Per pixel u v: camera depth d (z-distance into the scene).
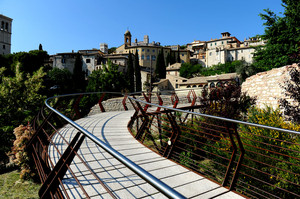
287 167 5.88
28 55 62.94
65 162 2.63
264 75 13.38
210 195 3.19
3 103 19.05
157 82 59.66
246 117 11.23
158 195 3.03
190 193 3.22
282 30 19.95
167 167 4.21
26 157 7.28
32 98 19.77
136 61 57.59
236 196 3.19
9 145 14.06
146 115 6.45
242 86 16.11
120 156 1.48
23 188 6.88
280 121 8.31
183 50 88.62
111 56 70.25
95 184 3.26
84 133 2.19
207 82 46.06
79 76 55.78
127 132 6.99
